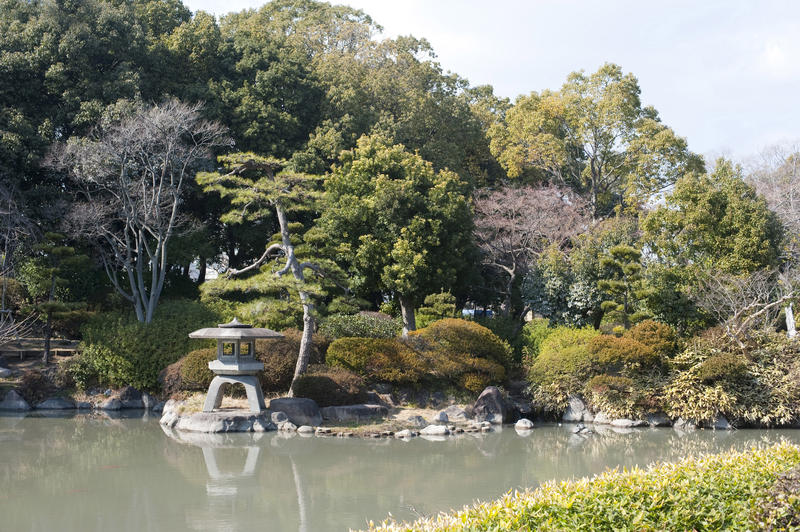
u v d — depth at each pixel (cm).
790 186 2680
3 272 2239
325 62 3203
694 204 2212
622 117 3150
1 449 1403
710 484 612
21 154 2303
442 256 2403
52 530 866
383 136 2841
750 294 1969
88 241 2430
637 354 1872
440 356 1934
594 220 3031
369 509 967
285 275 1844
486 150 3719
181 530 868
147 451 1394
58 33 2481
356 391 1805
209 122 2625
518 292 2955
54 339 2427
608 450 1466
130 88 2469
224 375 1695
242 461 1305
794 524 523
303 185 1966
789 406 1795
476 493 1063
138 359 1981
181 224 2533
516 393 2038
